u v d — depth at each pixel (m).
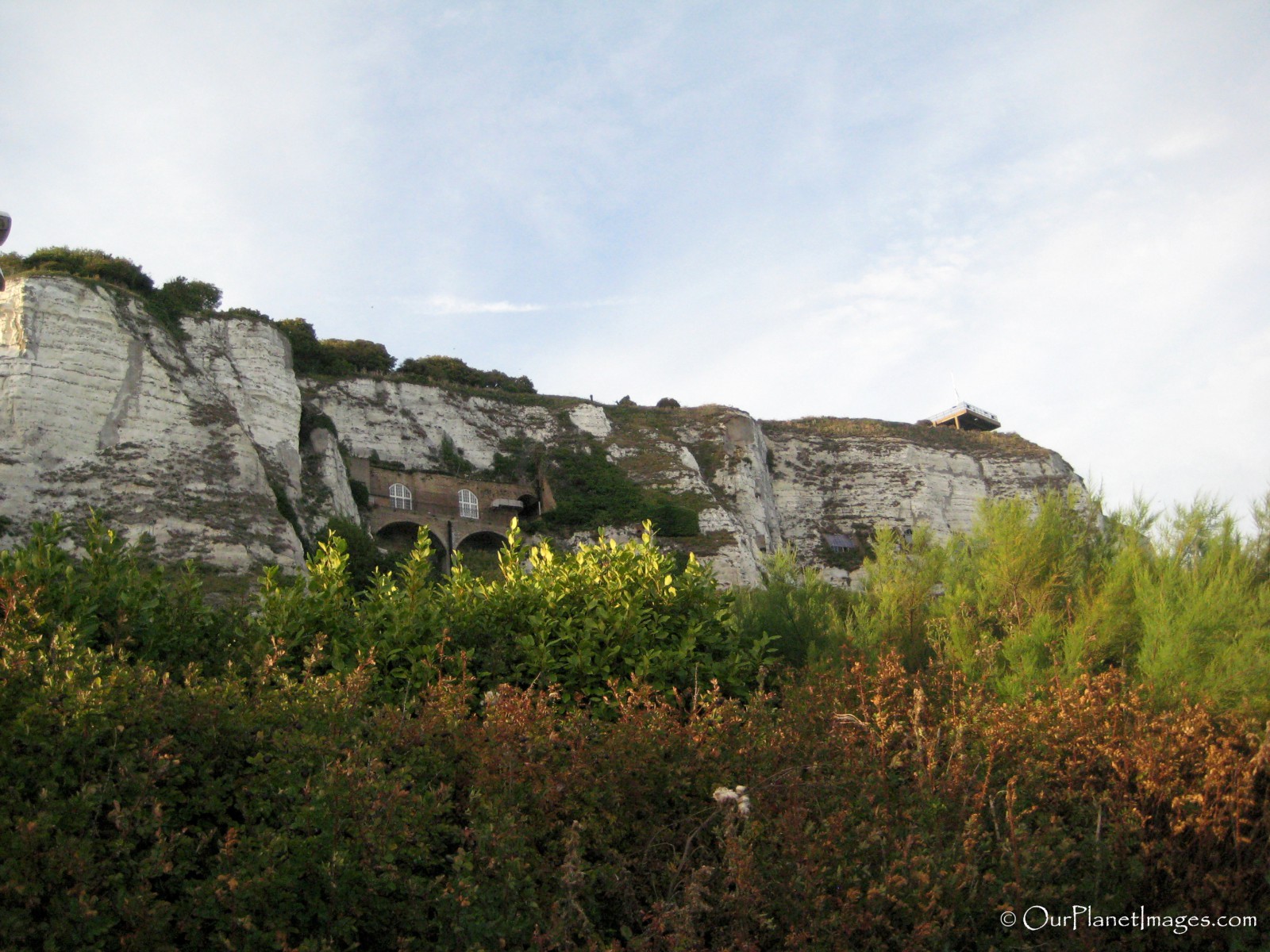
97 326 45.06
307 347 68.12
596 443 70.56
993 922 6.99
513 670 10.26
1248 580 11.41
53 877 5.21
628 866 7.04
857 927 6.31
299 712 7.10
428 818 6.46
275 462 49.62
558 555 12.65
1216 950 7.53
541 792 6.88
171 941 5.55
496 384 79.19
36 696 6.22
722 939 6.39
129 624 8.47
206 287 55.94
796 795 7.07
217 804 6.39
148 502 40.62
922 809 7.35
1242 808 7.71
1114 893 7.33
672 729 8.02
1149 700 9.04
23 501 38.75
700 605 11.84
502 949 5.73
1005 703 10.32
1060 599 13.45
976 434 87.12
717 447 73.31
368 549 47.03
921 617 14.66
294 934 5.84
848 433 83.12
